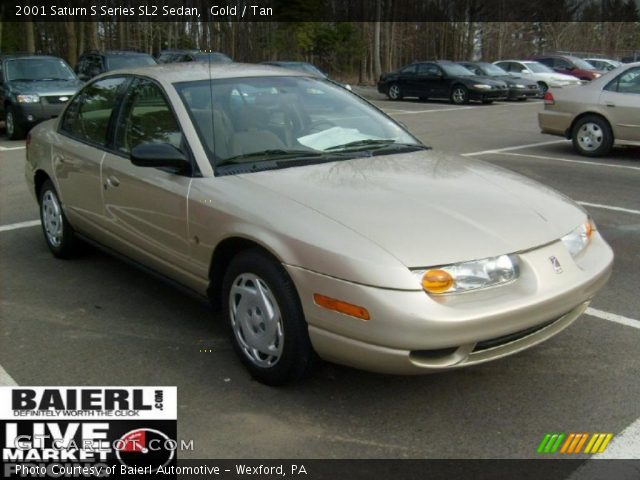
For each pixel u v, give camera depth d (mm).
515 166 10047
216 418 3273
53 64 14602
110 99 4828
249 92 4348
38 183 5707
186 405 3387
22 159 11023
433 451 3012
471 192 3588
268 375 3480
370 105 4844
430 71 23922
